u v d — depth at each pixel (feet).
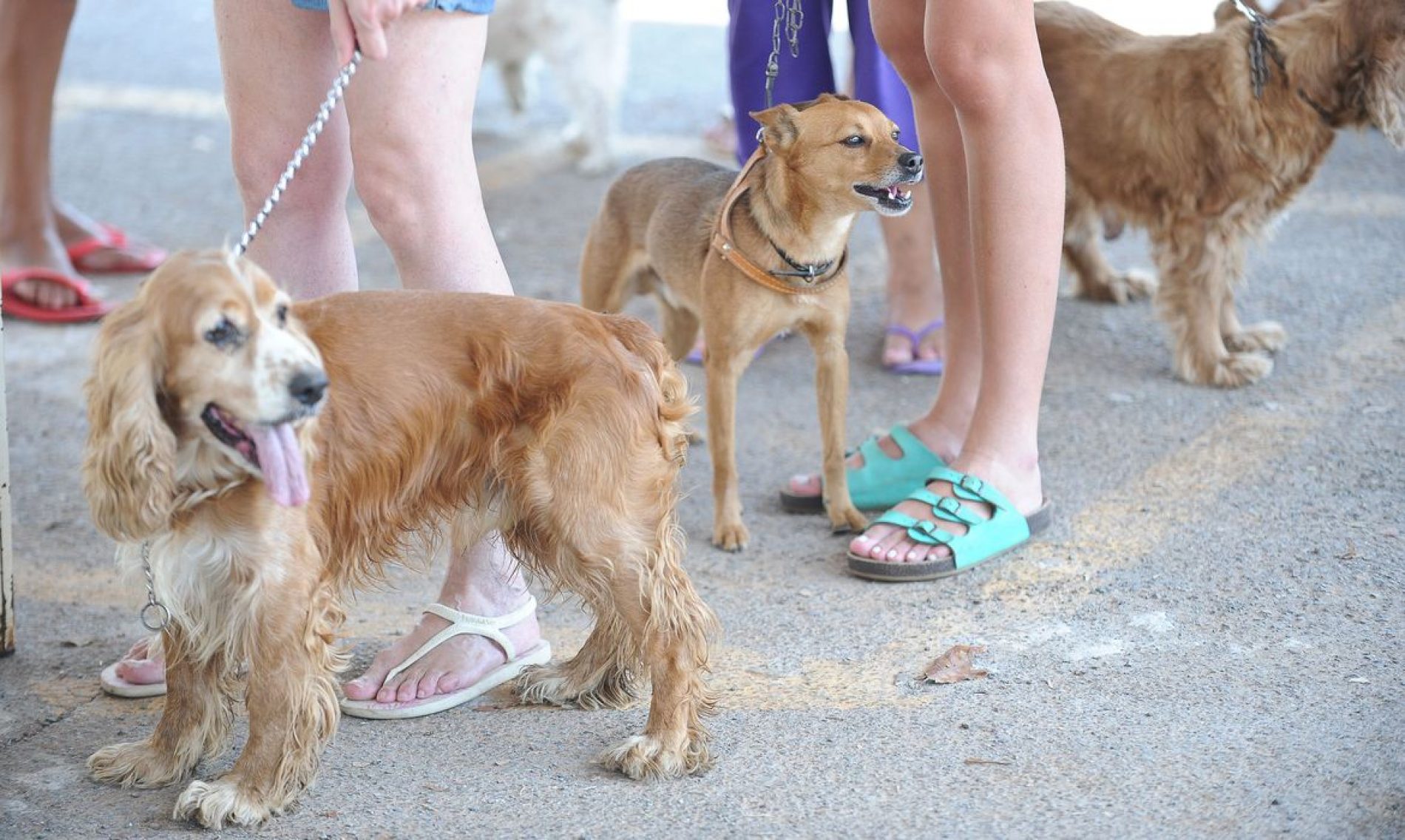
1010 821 9.53
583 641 12.77
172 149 31.22
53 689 11.91
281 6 11.46
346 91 10.90
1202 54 18.26
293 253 12.34
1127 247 24.52
